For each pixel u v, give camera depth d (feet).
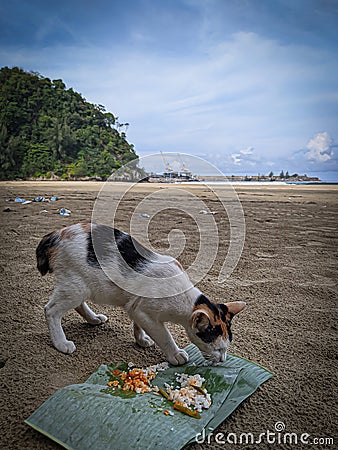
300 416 1.85
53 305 2.40
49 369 2.18
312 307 3.15
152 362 2.31
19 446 1.61
